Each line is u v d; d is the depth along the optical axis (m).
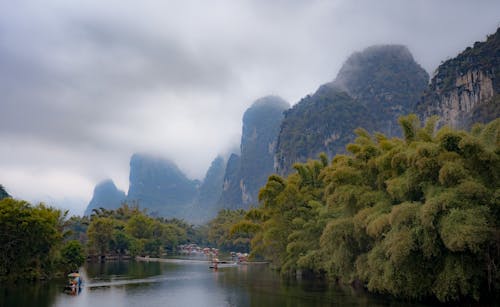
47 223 68.00
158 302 47.06
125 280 71.75
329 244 50.31
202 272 88.62
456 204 32.72
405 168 42.03
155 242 168.12
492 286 35.31
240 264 119.50
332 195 50.62
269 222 74.56
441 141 35.88
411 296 39.81
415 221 34.72
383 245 38.88
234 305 44.25
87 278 75.19
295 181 76.19
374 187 49.28
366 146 49.28
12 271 63.94
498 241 33.56
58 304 45.56
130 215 194.12
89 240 134.75
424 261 36.31
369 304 41.38
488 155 34.25
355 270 48.81
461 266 33.50
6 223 61.44
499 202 33.00
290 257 71.00
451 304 37.88
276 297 48.97
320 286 59.19
